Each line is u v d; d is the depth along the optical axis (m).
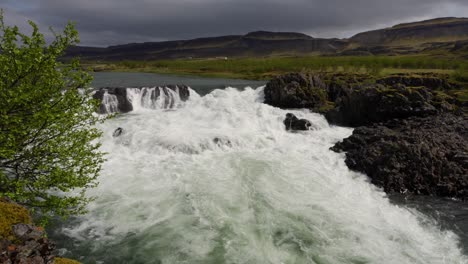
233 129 36.34
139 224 17.02
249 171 24.78
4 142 10.97
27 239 10.26
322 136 37.16
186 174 23.75
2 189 12.19
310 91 52.28
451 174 24.27
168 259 14.30
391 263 14.63
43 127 11.38
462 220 19.52
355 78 61.38
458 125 35.62
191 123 37.69
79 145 12.79
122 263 14.10
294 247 15.36
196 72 115.00
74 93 12.27
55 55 11.45
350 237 16.50
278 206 19.31
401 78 57.69
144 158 27.00
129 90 44.69
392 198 22.47
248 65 128.12
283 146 32.34
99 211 18.23
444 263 14.95
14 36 10.80
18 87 10.59
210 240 15.68
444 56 170.12
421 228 18.31
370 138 30.22
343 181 24.33
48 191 19.70
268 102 52.34
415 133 29.78
